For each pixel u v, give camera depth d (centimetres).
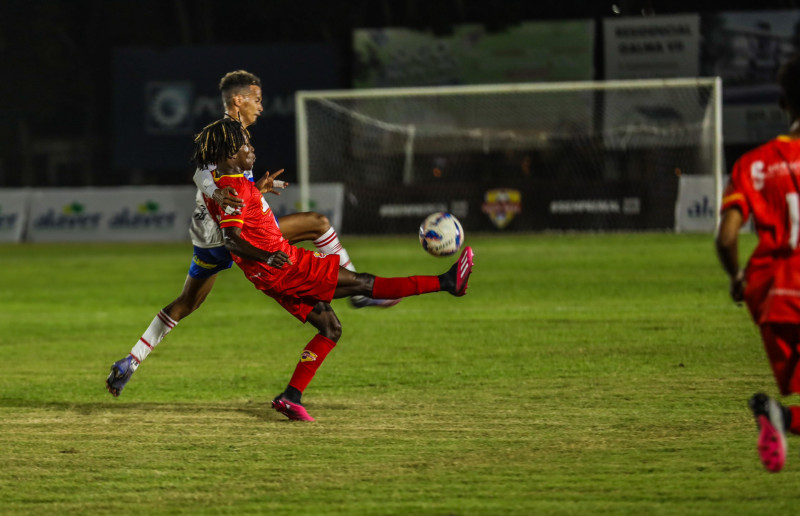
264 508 898
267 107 6097
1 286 3219
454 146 5719
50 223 5362
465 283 1258
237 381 1555
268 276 1227
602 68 5934
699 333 1930
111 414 1316
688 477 969
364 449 1102
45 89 7288
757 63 5466
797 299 823
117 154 6225
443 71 5872
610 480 964
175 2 7338
